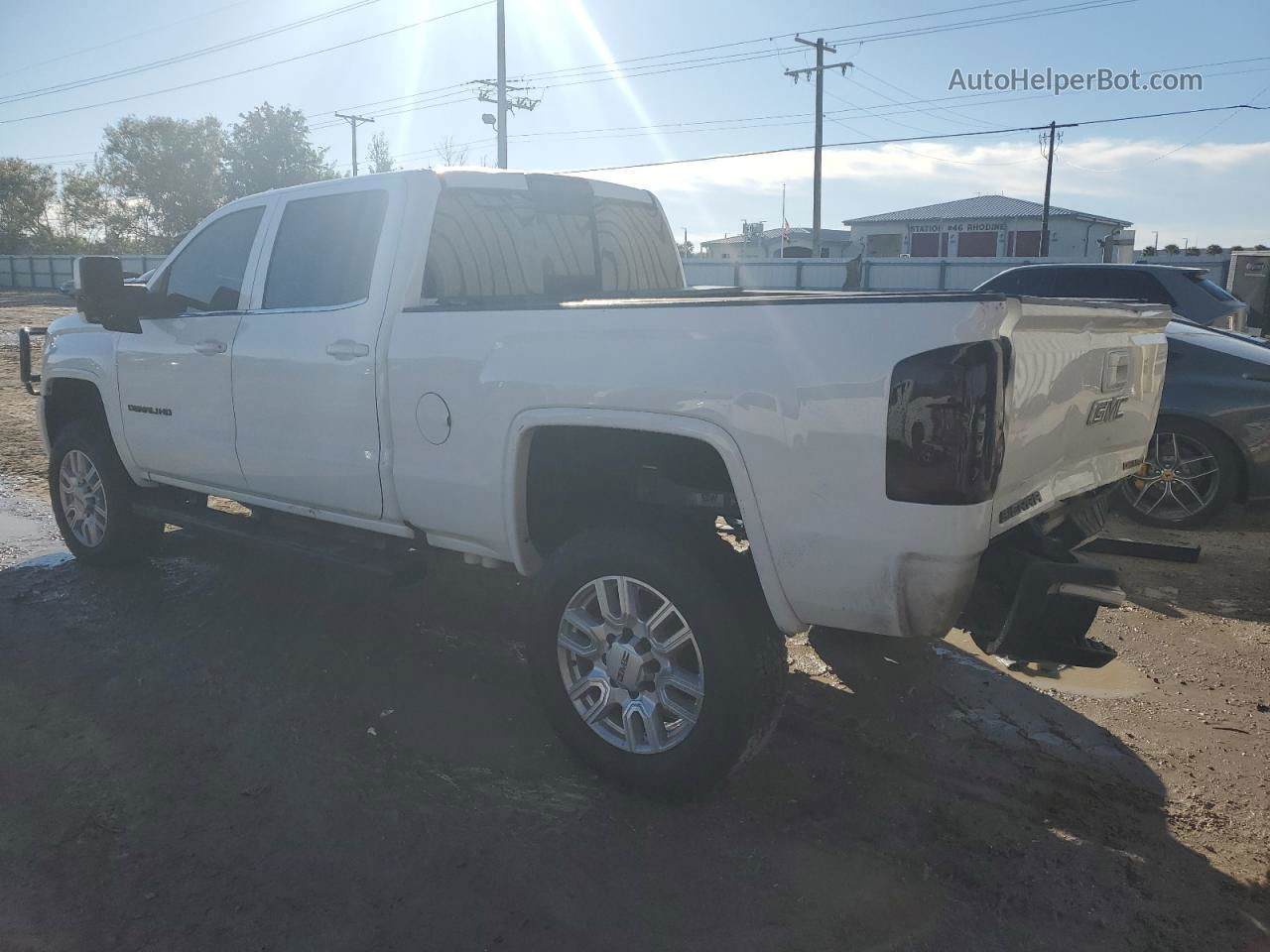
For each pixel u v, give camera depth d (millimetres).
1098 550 6125
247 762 3545
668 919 2727
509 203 4441
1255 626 4898
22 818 3188
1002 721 3889
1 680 4188
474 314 3549
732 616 3047
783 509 2873
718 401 2941
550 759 3582
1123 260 56812
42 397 5820
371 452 3955
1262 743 3721
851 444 2730
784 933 2672
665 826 3160
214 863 2961
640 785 3266
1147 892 2850
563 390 3271
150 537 5602
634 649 3266
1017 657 2875
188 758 3568
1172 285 9383
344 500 4145
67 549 6043
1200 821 3205
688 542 3170
